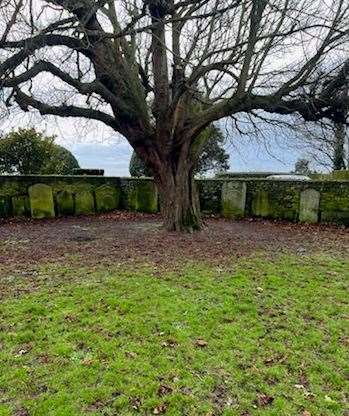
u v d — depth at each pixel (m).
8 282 4.47
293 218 9.56
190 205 7.71
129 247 6.33
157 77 7.27
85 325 3.33
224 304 3.81
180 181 7.54
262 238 7.37
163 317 3.48
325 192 9.16
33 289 4.22
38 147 13.20
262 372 2.69
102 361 2.78
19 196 9.63
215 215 10.26
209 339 3.11
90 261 5.43
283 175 14.80
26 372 2.65
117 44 7.25
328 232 8.23
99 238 7.14
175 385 2.53
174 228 7.66
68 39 6.53
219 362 2.79
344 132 7.89
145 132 7.38
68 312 3.58
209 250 6.14
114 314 3.54
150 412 2.30
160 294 4.04
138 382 2.55
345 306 3.85
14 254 5.87
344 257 5.88
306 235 7.83
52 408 2.31
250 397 2.43
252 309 3.70
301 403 2.39
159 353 2.89
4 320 3.43
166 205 7.73
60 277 4.66
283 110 7.06
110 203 10.87
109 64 7.18
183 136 7.26
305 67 6.46
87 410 2.30
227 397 2.43
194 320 3.43
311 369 2.74
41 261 5.43
